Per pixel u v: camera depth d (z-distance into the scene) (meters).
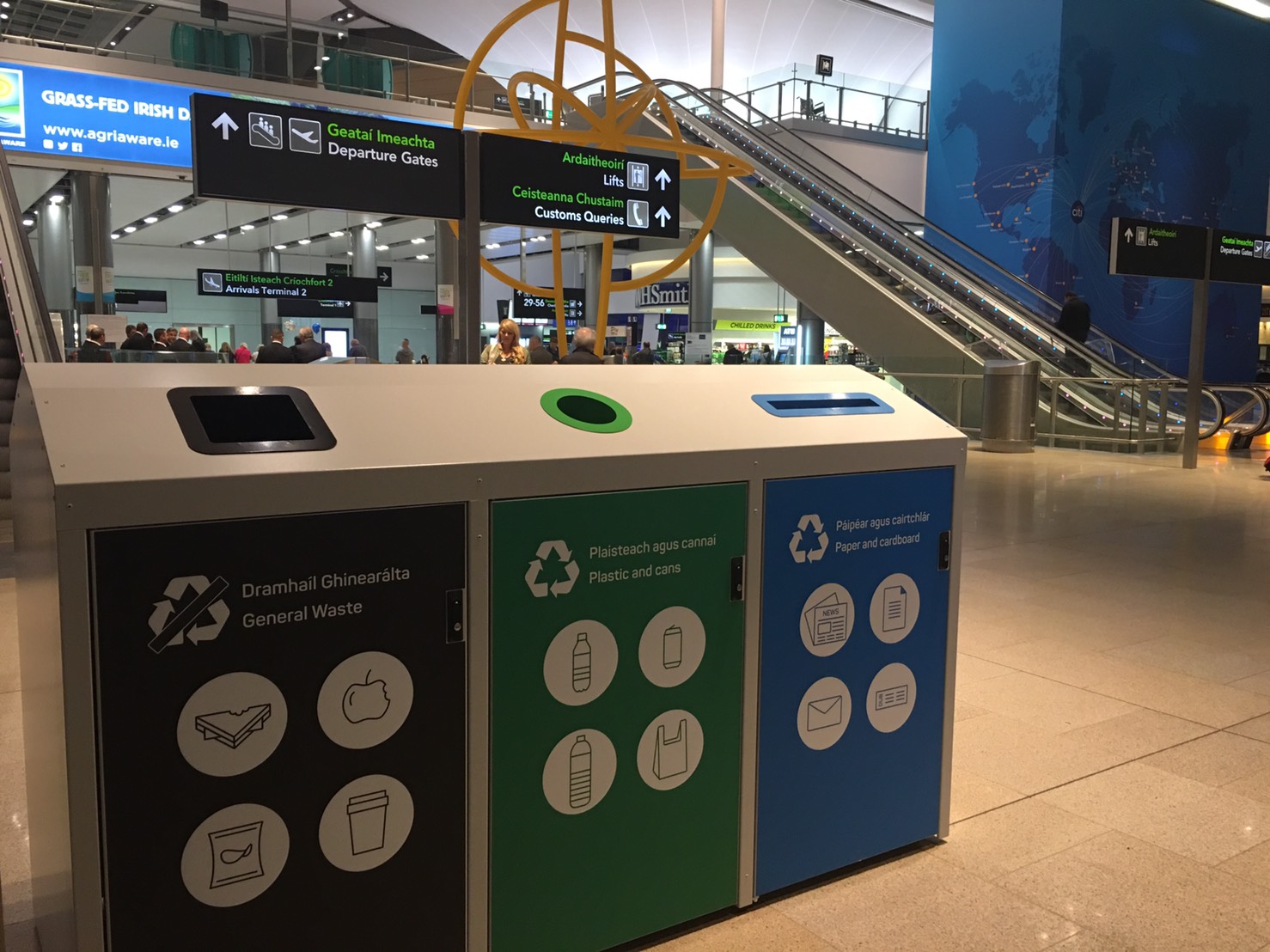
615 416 2.25
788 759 2.49
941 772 2.82
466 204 4.43
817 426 2.51
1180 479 10.96
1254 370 24.70
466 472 1.93
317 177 4.20
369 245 23.44
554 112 7.48
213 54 15.81
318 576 1.79
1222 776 3.29
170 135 15.52
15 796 3.02
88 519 1.56
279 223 22.38
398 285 30.69
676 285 27.05
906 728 2.72
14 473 2.37
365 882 1.90
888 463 2.59
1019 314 15.84
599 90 22.02
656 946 2.30
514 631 2.03
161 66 15.38
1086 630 5.04
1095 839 2.86
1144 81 21.19
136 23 15.35
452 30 34.34
